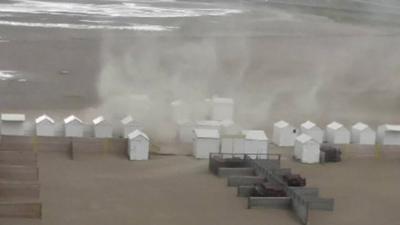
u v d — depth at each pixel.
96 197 38.19
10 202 34.50
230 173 42.91
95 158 45.94
